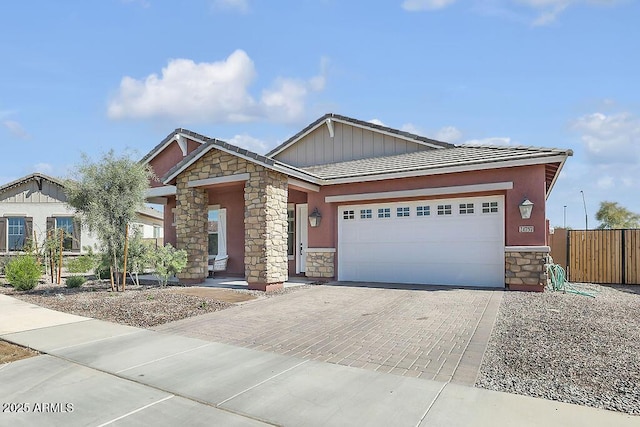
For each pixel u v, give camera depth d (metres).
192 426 3.87
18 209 22.70
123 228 12.31
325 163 18.17
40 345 6.52
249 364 5.53
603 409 4.02
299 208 15.78
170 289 12.16
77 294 11.70
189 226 13.76
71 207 12.56
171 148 17.95
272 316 8.51
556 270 11.96
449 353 5.84
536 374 4.96
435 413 3.99
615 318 7.91
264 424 3.88
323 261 14.42
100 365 5.57
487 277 12.11
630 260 14.43
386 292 11.36
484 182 11.91
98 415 4.12
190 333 7.23
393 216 13.56
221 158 13.05
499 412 3.98
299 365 5.45
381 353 5.92
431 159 13.67
